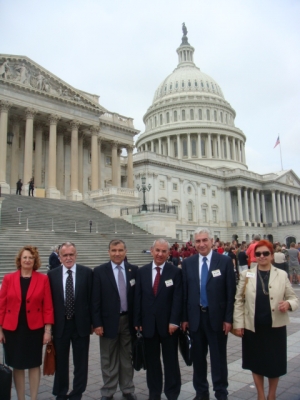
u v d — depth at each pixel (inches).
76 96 1911.9
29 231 1007.0
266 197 4104.3
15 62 1694.1
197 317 281.1
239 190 3560.5
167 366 279.3
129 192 1670.8
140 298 288.8
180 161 3206.2
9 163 1797.5
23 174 1780.3
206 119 4362.7
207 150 4163.4
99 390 299.3
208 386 276.2
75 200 1815.9
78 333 278.1
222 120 4512.8
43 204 1411.2
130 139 2262.6
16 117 1817.2
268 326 253.6
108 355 282.7
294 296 258.8
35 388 265.0
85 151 2175.2
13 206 1250.0
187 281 290.7
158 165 2965.1
